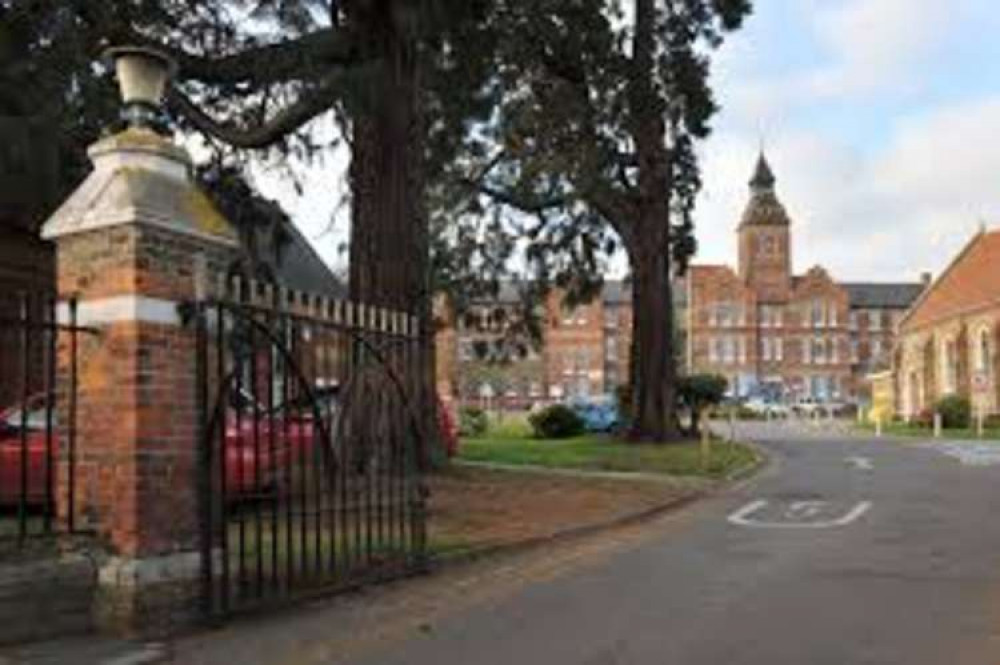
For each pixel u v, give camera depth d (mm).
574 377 135125
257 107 22875
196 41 21672
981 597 13062
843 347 142125
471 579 14336
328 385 13320
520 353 49562
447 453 25672
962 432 61031
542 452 34594
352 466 13633
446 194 43188
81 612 10625
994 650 10523
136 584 10734
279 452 12656
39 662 9688
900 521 20469
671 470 30531
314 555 13141
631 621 11758
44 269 25438
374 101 21516
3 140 19797
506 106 36844
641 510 21781
